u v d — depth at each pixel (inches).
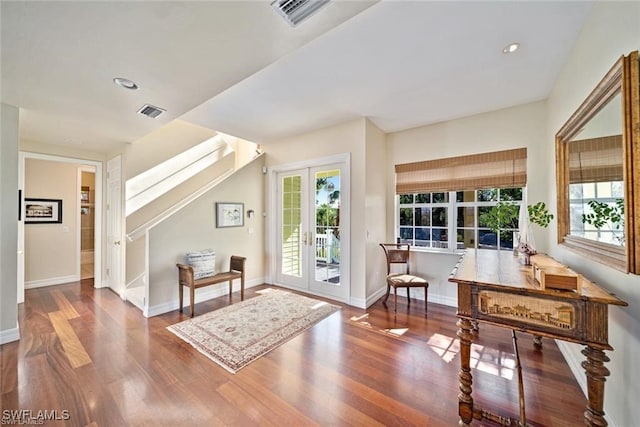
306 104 126.3
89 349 98.4
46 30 61.4
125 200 159.6
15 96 97.0
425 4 64.6
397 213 169.8
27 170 181.0
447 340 106.4
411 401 71.9
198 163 194.9
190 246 149.5
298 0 53.9
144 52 71.1
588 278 72.9
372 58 88.5
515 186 127.4
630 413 53.2
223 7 55.1
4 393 74.3
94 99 99.3
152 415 66.6
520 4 65.2
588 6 66.4
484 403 71.5
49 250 189.5
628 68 49.9
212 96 96.8
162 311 135.9
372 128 152.1
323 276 165.0
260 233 192.7
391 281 139.6
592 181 69.9
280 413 67.5
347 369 86.6
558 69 95.2
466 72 97.7
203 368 86.7
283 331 113.7
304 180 175.0
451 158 146.6
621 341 56.9
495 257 97.4
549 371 85.4
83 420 64.9
